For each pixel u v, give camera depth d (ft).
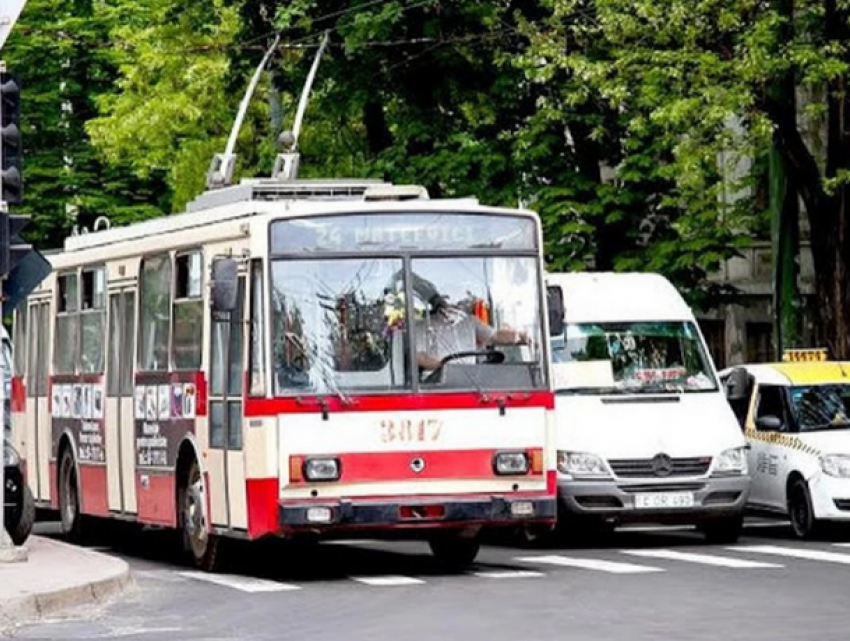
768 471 110.32
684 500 102.22
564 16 144.15
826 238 139.44
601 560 94.68
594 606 73.87
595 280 111.55
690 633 65.10
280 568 94.02
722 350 198.80
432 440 85.81
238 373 87.86
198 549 93.09
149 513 99.45
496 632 66.33
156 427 98.43
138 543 113.70
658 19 132.26
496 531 111.45
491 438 86.48
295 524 84.43
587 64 135.95
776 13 129.18
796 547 101.50
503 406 86.69
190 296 94.38
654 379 107.24
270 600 79.10
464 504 85.87
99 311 108.17
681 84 132.67
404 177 159.43
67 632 69.97
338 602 77.46
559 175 153.28
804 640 62.90
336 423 85.05
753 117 133.28
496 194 156.46
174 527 95.81
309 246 86.28
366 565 94.84
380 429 85.30
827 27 132.67
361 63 162.91
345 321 85.92
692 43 132.87
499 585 82.84
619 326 109.09
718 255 150.20
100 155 209.77
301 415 84.84
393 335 86.22
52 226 218.38
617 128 151.74
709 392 107.14
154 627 71.05
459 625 68.54
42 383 118.21
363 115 169.27
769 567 89.40
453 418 86.12
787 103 136.56
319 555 101.71
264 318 85.46
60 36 217.36
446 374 86.33
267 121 191.42
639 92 137.69
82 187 218.18
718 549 100.42
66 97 219.41
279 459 84.64
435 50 160.97
